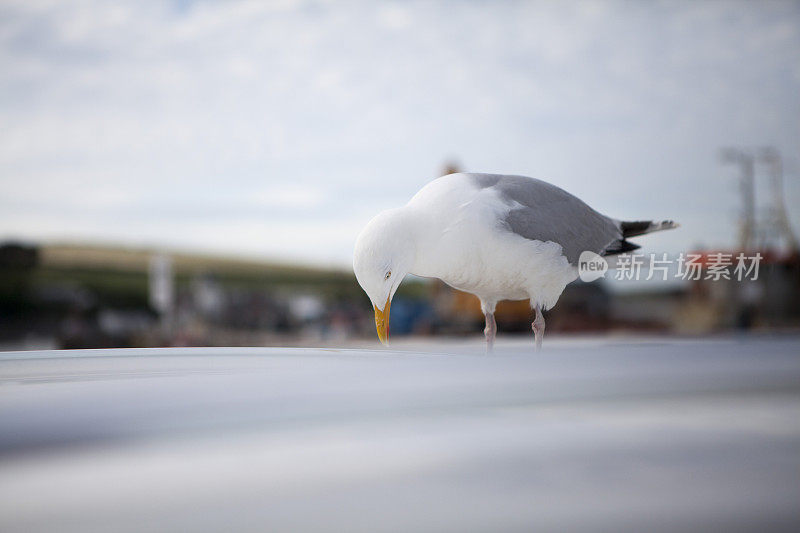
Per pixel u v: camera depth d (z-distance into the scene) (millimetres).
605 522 262
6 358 779
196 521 259
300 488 281
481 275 1401
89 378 577
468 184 1405
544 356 493
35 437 345
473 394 394
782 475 288
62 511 264
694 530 255
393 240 1287
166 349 861
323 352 816
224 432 348
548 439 323
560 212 1465
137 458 315
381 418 372
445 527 257
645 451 310
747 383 387
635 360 451
